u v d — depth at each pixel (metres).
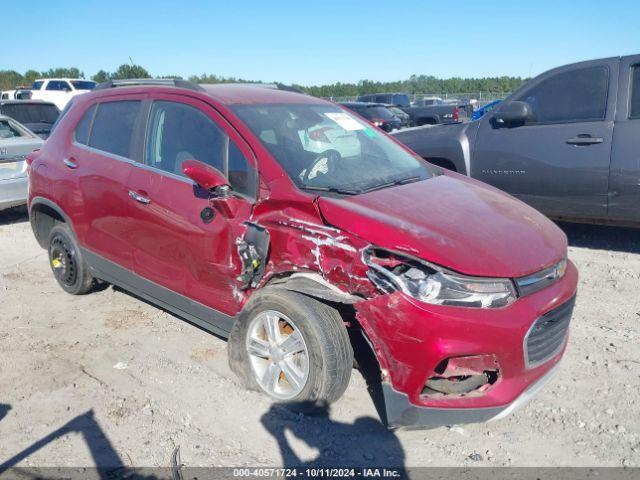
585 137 5.97
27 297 5.33
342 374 3.23
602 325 4.54
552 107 6.29
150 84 4.55
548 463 3.01
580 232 7.18
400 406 3.04
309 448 3.14
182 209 3.88
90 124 4.85
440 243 3.04
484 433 3.27
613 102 5.87
